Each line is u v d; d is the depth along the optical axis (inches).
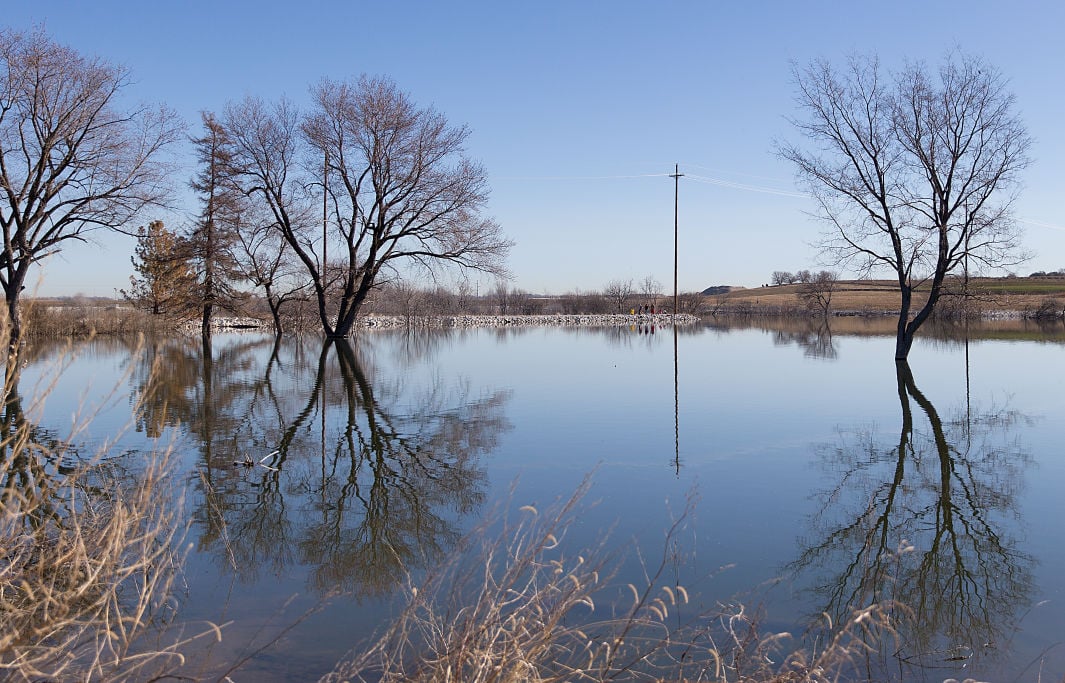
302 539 270.8
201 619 203.9
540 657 156.4
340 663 176.7
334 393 644.7
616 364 901.2
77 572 150.7
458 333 1699.1
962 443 432.1
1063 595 225.0
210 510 305.0
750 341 1348.4
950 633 200.8
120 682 162.2
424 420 511.5
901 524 289.1
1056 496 325.4
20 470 260.7
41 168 856.3
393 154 1192.2
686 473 364.8
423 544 264.7
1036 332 1585.9
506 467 378.6
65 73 860.6
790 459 393.4
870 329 1781.5
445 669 141.3
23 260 852.0
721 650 183.5
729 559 251.9
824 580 235.3
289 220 1273.4
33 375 760.3
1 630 143.7
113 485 303.6
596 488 337.7
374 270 1286.9
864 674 179.0
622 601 215.3
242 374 787.4
